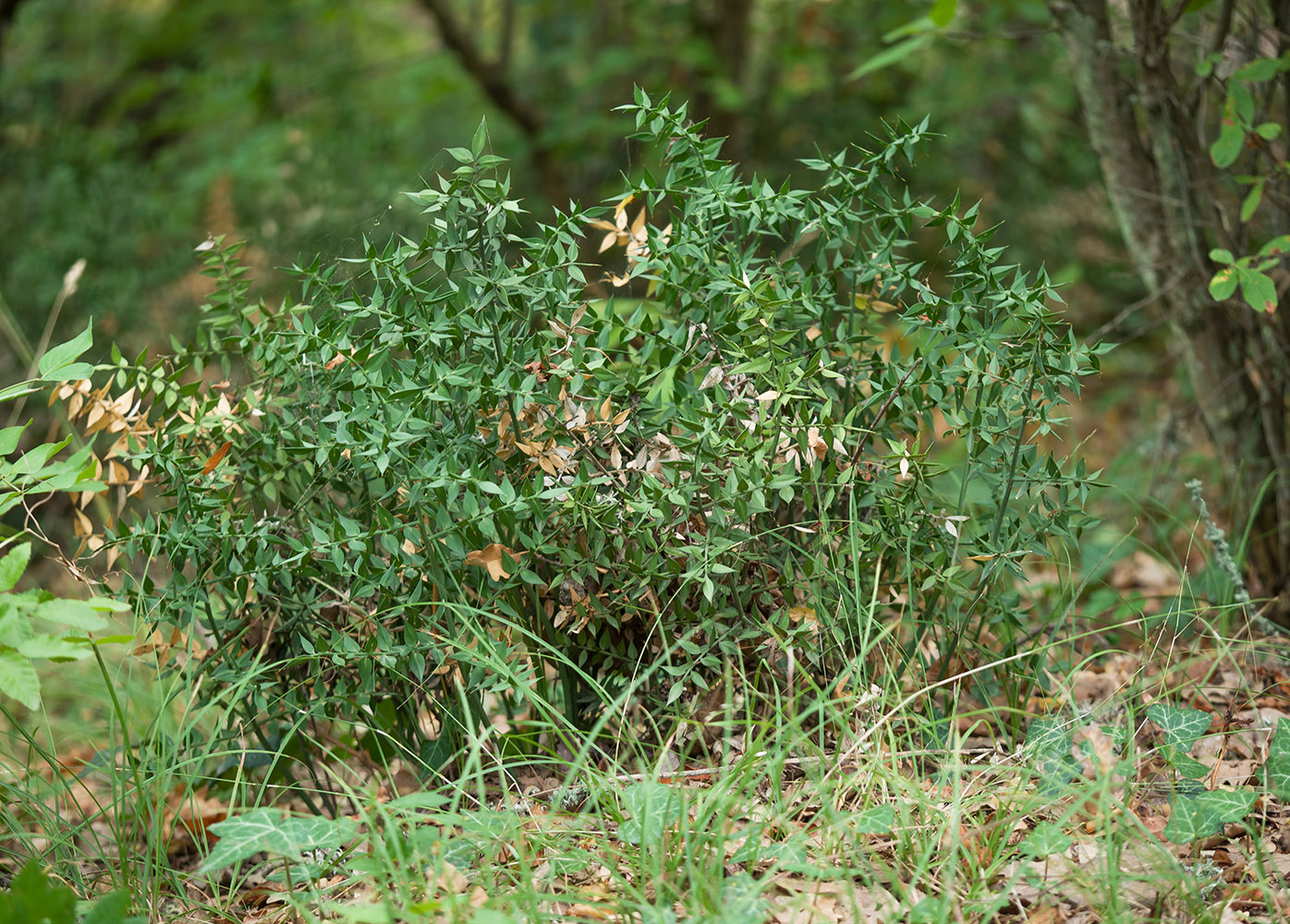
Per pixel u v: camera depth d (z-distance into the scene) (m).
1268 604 2.82
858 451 2.09
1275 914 1.65
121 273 5.25
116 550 2.12
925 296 2.08
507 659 2.03
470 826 1.75
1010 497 2.15
